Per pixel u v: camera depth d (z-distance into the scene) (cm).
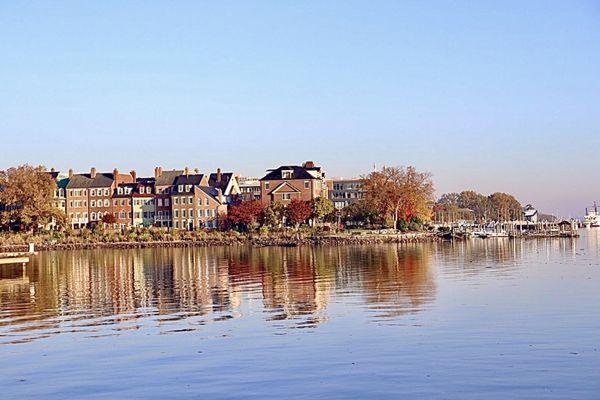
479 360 3225
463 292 5597
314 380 2986
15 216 17775
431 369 3098
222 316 4634
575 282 6244
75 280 7606
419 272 7706
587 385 2823
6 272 8962
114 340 3875
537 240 19500
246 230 19850
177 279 7494
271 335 3909
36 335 4059
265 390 2867
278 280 7069
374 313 4572
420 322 4181
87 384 3014
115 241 17575
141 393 2875
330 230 18838
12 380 3097
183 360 3375
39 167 18138
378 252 12581
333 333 3912
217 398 2786
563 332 3791
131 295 5956
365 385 2897
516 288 5825
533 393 2742
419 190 18825
